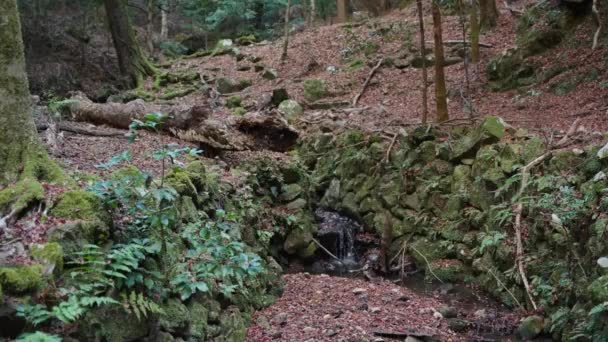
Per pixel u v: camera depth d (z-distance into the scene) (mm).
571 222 4977
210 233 3756
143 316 3074
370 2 17656
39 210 3012
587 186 4996
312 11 17703
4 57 3324
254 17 20281
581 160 5398
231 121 7508
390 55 12711
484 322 5168
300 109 10602
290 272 6844
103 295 2873
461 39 12320
